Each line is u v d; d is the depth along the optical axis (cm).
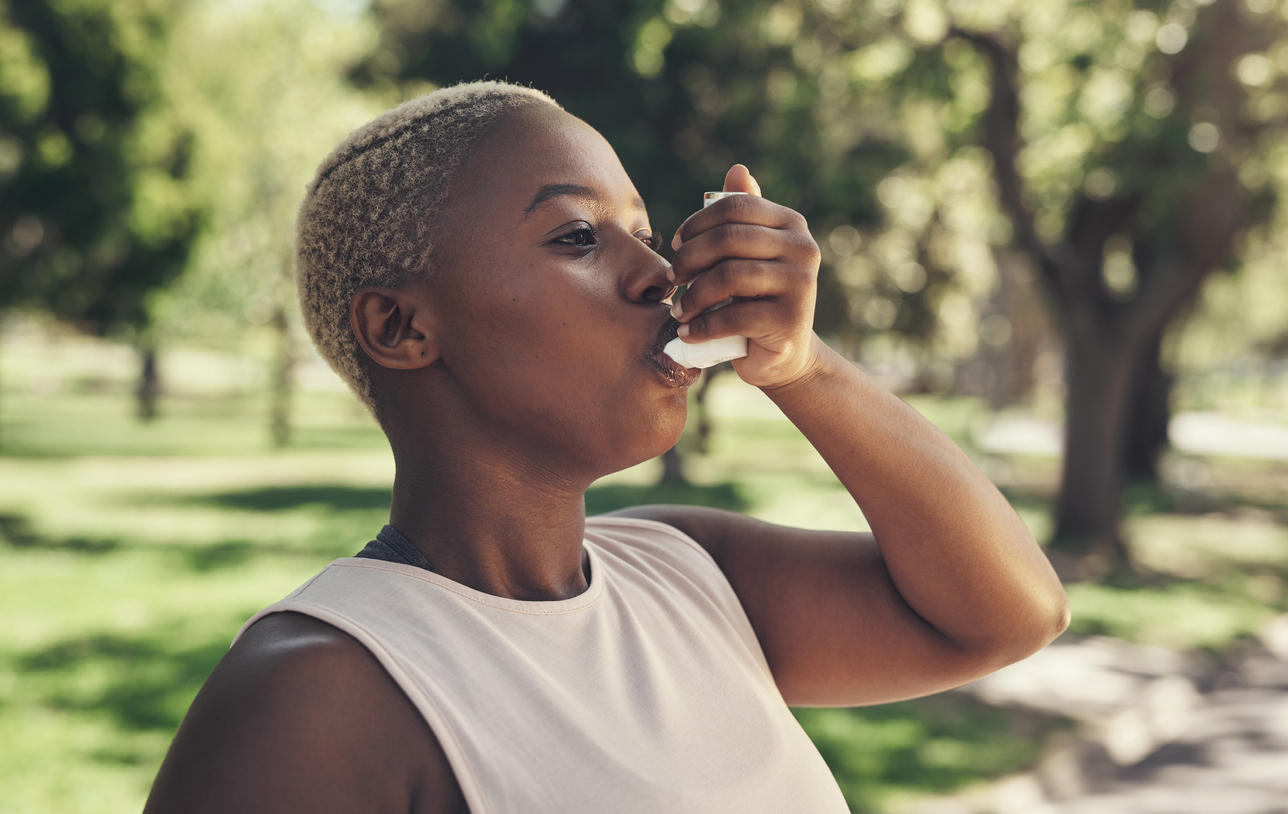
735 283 82
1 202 1220
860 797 489
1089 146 1082
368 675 77
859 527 1365
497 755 78
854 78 1213
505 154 91
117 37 1252
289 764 72
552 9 1515
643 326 90
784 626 119
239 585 919
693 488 1727
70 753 500
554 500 95
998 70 1098
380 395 96
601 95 1527
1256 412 5538
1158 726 679
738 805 89
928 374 4753
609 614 96
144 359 2920
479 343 89
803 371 96
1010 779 534
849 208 1298
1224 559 1245
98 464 1891
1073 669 763
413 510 94
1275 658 859
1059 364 4941
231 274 2359
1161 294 1163
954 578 109
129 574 960
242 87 1666
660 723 89
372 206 91
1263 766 615
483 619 86
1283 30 1122
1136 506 1717
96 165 1252
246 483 1686
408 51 1630
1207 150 1050
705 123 1566
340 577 86
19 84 1159
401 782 76
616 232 93
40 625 760
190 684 618
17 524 1225
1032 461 2309
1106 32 1050
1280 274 2883
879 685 120
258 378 4828
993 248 1594
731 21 1278
